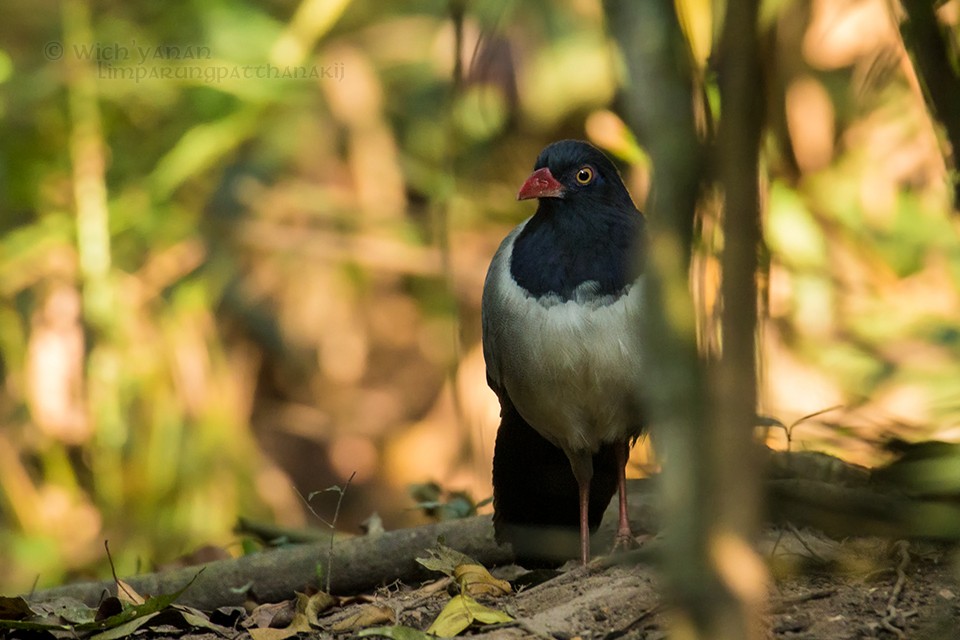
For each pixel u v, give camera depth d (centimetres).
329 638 662
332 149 1608
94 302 1428
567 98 1406
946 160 488
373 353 1650
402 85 1592
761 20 308
